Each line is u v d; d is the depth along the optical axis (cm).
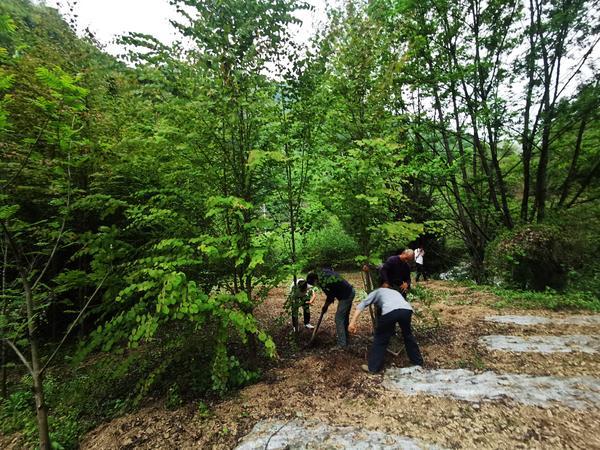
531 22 823
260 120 362
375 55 453
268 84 371
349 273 1123
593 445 230
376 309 424
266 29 338
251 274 385
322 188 432
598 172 922
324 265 475
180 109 327
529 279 764
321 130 456
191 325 357
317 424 275
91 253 320
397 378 354
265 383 362
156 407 334
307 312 556
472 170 1108
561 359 379
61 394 371
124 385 394
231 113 342
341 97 453
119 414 331
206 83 339
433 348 436
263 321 620
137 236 466
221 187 386
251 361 405
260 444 254
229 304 340
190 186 386
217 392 346
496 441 240
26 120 385
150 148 367
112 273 328
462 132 891
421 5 778
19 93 378
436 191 1127
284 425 277
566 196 975
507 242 801
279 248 452
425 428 261
